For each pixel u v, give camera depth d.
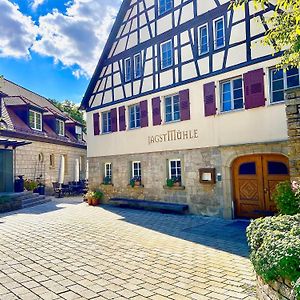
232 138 10.26
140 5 13.95
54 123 23.09
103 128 16.19
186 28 11.92
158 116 12.94
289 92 6.85
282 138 9.03
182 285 4.62
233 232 8.33
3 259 6.12
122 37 14.90
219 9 10.76
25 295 4.32
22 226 9.74
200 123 11.27
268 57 9.36
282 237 3.39
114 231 8.80
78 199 18.75
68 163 24.34
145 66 13.66
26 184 17.88
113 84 15.41
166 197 12.57
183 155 11.88
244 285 4.58
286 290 2.96
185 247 6.85
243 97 10.02
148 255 6.25
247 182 10.12
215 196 10.77
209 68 11.02
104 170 15.98
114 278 4.96
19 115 19.33
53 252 6.61
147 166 13.48
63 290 4.49
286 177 9.25
